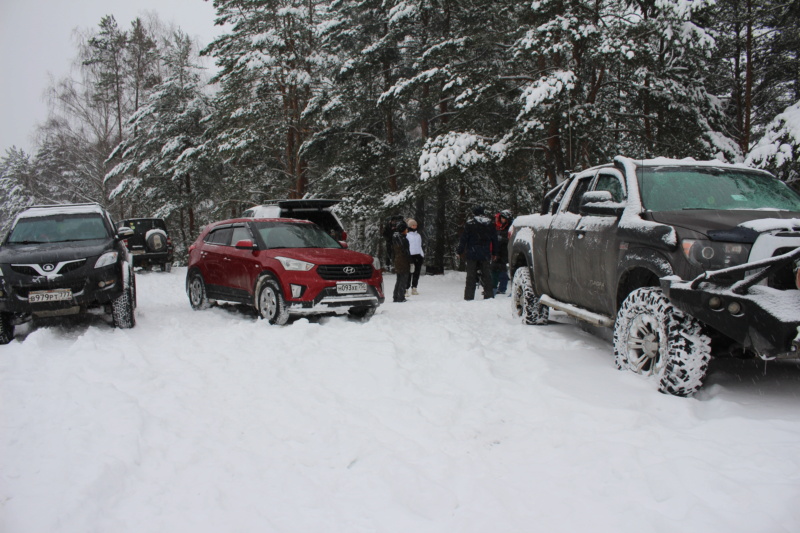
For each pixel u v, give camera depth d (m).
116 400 4.22
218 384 4.82
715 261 3.94
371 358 5.41
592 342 6.03
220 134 25.09
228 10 25.02
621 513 2.53
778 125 9.87
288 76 22.45
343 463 3.20
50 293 7.05
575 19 13.20
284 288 7.65
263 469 3.14
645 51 13.34
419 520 2.55
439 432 3.67
